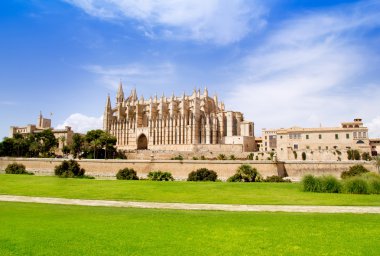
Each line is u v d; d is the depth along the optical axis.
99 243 17.62
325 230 20.64
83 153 113.56
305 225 22.08
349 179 45.00
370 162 68.81
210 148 117.38
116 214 26.61
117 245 17.28
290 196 39.44
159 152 109.06
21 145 115.06
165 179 69.19
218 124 133.38
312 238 18.77
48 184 54.22
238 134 134.88
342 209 29.84
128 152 113.31
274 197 38.62
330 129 103.44
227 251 16.41
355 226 21.78
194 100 133.25
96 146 108.06
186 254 15.95
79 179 64.75
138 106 150.62
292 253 16.16
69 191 44.97
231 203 34.09
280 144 109.06
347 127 103.56
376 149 111.50
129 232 19.98
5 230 20.36
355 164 69.50
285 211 28.83
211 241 18.09
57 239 18.34
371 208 30.38
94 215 26.05
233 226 21.77
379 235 19.45
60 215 26.02
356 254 16.08
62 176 72.38
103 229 20.75
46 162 85.00
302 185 46.62
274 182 61.16
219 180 69.12
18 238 18.53
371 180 43.59
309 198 37.53
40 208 30.12
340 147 101.62
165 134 138.38
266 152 103.44
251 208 30.69
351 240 18.39
